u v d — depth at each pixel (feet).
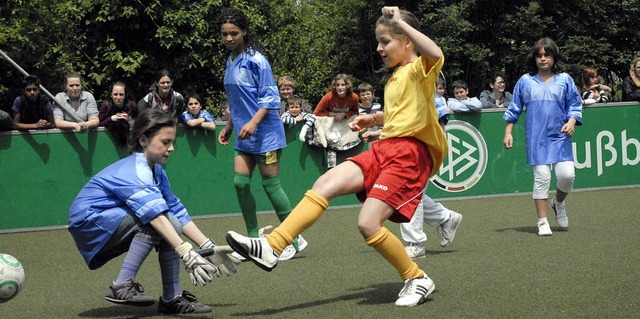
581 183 35.45
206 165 31.32
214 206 31.48
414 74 14.56
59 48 58.08
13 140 29.48
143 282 18.60
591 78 37.50
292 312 14.85
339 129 32.14
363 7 78.18
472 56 73.15
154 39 64.13
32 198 29.71
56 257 23.29
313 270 19.21
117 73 63.52
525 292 15.79
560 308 14.38
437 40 72.28
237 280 18.24
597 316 13.75
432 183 33.81
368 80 77.97
